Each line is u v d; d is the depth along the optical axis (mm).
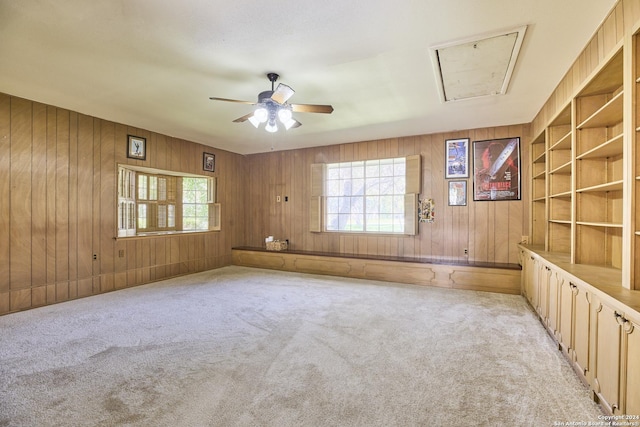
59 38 2447
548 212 3711
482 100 3777
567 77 2963
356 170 6137
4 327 3221
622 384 1610
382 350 2693
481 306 3918
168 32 2365
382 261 5348
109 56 2736
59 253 4113
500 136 4922
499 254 4934
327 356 2582
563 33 2346
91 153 4449
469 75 3088
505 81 3207
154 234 5500
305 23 2250
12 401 1965
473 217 5094
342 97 3701
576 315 2256
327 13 2135
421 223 5461
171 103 3898
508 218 4883
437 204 5336
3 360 2514
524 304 3994
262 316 3570
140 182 5824
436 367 2398
